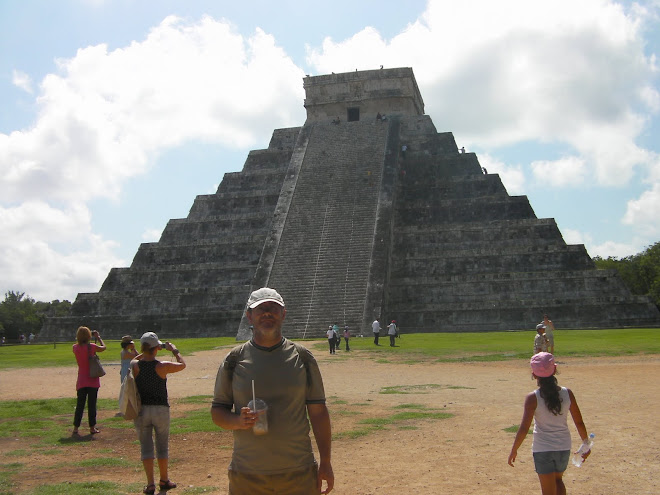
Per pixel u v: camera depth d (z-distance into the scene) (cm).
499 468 1282
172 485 1236
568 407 962
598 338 4634
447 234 6694
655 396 2070
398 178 7300
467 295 6188
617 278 5966
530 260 6347
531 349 4075
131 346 1891
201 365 3697
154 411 1243
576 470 1238
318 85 8238
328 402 2208
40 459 1463
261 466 759
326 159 7469
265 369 780
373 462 1365
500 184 7175
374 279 5934
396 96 8031
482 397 2225
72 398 2416
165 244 7544
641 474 1195
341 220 6619
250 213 7506
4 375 3538
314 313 5747
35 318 12700
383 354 4109
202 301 6706
